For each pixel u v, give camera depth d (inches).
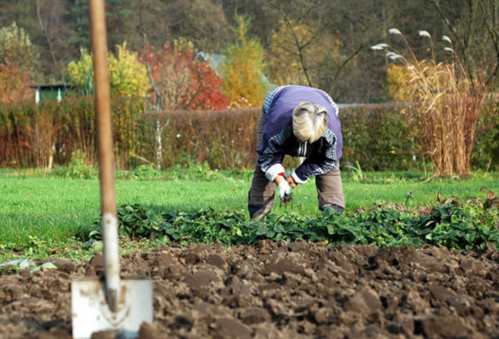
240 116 2657.5
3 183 2009.1
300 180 862.5
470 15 2891.2
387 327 454.6
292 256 692.7
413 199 1403.8
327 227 823.7
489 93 2247.8
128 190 1772.9
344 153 2564.0
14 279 613.3
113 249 418.6
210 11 5713.6
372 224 868.0
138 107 2684.5
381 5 4010.8
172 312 486.0
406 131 2458.2
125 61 4146.2
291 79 4311.0
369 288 549.3
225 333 434.0
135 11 5876.0
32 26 6392.7
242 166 2662.4
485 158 2247.8
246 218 934.4
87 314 423.8
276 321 472.7
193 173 2389.3
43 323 470.0
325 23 4111.7
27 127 2682.1
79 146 2694.4
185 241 876.0
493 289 591.2
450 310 501.7
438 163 2063.2
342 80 4387.3
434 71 2050.9
